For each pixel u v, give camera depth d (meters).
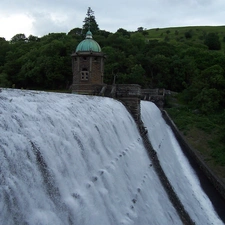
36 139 13.07
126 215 17.14
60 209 12.05
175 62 85.94
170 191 27.64
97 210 14.41
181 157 44.44
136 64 88.25
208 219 30.03
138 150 27.47
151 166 28.06
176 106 66.12
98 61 47.78
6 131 11.87
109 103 28.58
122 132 26.44
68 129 16.55
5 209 9.30
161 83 84.56
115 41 107.75
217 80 65.56
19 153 11.41
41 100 17.95
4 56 111.75
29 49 108.38
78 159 15.73
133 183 21.58
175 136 52.03
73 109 19.67
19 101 15.37
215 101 62.25
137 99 34.41
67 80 86.94
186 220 25.33
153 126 42.72
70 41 98.81
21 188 10.48
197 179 38.72
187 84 83.00
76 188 14.03
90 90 44.38
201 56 94.50
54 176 12.74
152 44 106.38
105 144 20.88
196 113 61.44
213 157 42.38
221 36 164.62
